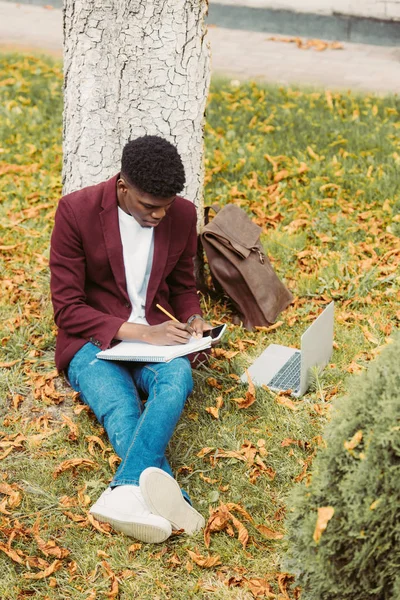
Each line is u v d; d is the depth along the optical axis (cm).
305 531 243
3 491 326
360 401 247
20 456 348
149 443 309
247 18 1020
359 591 248
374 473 233
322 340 383
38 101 752
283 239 512
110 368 345
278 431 357
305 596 262
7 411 376
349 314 436
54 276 360
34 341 421
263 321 434
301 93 801
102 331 350
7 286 464
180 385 329
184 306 380
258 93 791
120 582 290
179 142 421
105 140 421
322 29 991
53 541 305
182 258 380
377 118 731
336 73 880
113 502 299
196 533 306
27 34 1000
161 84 408
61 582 291
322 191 575
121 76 408
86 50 405
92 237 354
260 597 282
